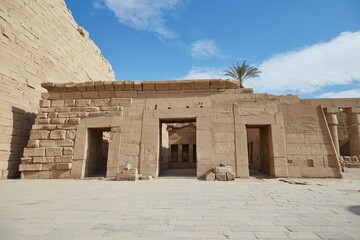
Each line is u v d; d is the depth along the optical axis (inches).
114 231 121.4
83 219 143.9
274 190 257.4
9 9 445.7
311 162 387.5
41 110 443.5
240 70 989.8
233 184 314.0
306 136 398.9
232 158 395.9
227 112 417.7
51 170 408.8
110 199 207.2
